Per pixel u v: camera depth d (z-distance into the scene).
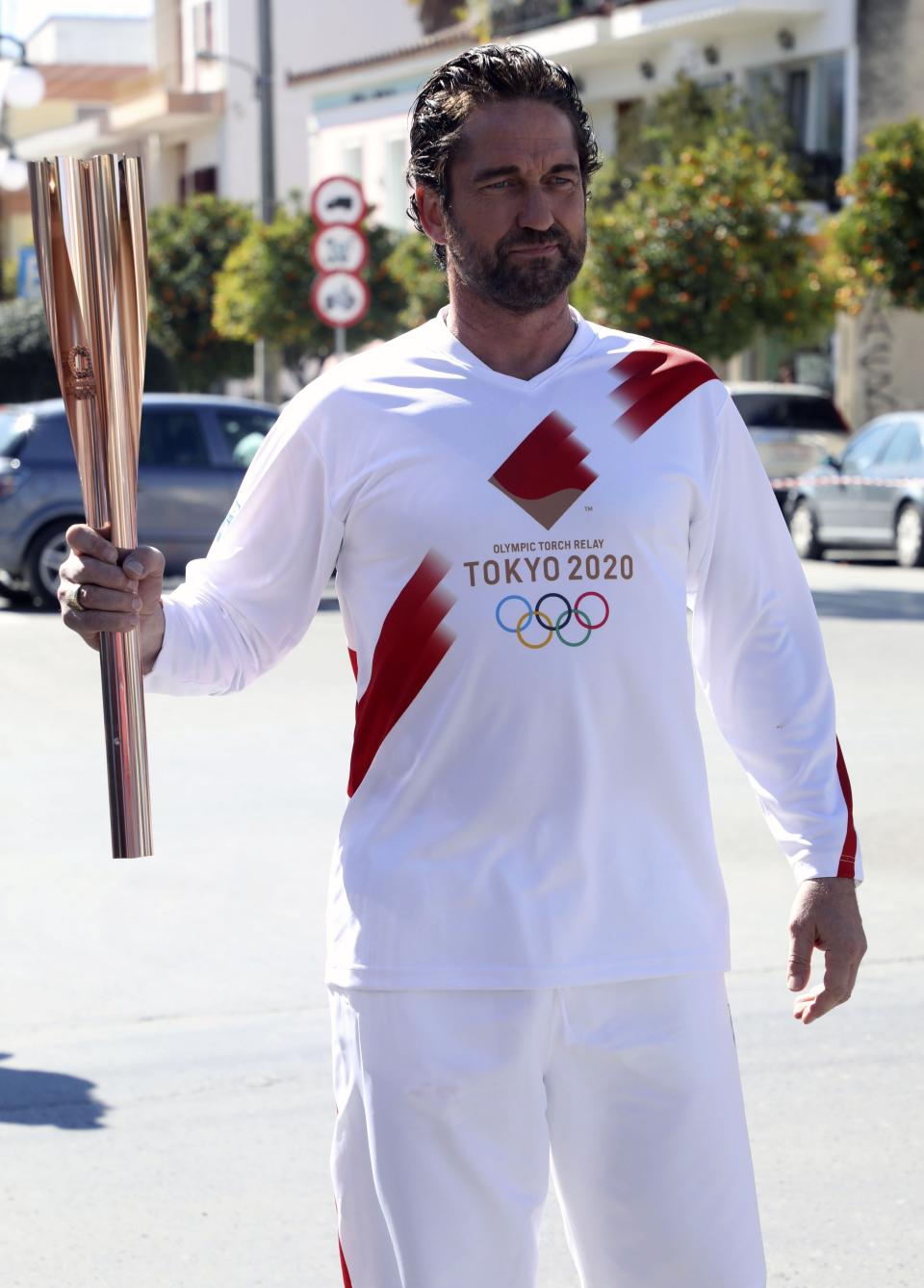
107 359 4.81
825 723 5.16
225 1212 7.74
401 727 4.85
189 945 11.22
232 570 5.22
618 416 4.91
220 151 86.75
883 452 35.72
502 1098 4.76
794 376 51.66
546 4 58.22
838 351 50.06
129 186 4.80
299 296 53.38
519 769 4.77
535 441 4.85
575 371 4.95
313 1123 8.65
